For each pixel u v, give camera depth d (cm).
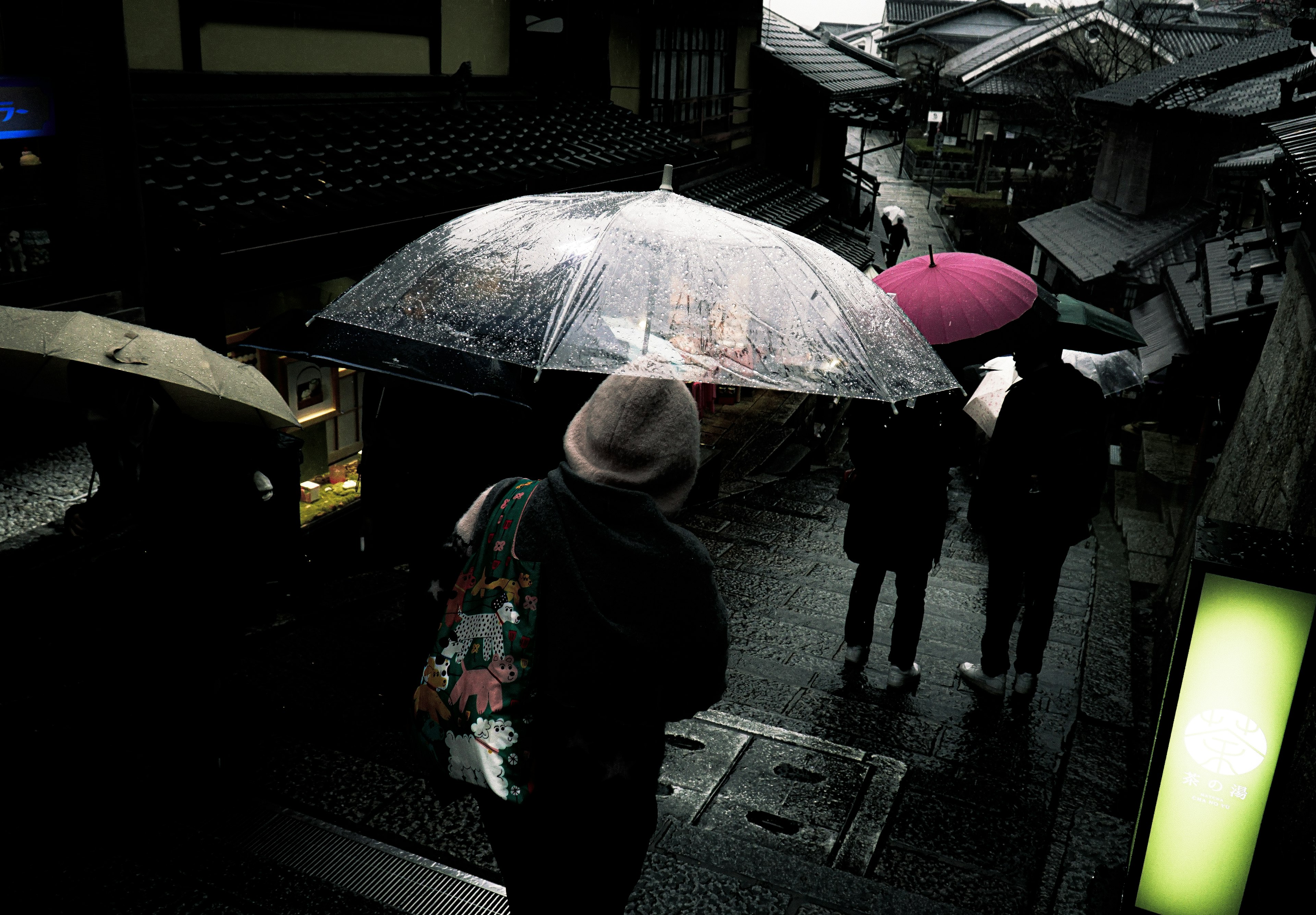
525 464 309
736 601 622
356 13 970
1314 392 503
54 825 296
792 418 1555
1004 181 4103
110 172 619
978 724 472
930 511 453
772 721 462
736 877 303
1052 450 437
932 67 5491
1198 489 876
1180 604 572
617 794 177
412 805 330
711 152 1370
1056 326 446
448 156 937
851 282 266
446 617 182
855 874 332
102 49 601
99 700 349
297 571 504
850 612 508
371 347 292
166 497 333
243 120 809
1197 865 296
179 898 268
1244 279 1049
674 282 228
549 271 234
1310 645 271
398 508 303
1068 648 582
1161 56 3991
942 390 259
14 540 450
